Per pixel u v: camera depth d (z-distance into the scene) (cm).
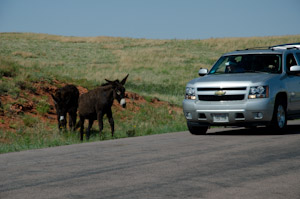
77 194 592
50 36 8838
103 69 5159
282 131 1290
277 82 1273
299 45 1569
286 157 842
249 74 1309
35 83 2389
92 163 845
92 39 8662
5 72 2422
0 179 717
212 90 1261
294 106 1353
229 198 550
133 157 902
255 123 1228
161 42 8312
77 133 1565
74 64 5538
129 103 2480
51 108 2145
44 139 1430
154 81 4306
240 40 8206
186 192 584
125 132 1614
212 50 7525
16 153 1061
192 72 5250
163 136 1348
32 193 608
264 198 548
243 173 701
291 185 615
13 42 7431
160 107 2598
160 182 651
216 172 714
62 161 887
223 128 1593
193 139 1208
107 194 586
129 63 5816
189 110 1300
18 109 1992
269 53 1380
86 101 1447
